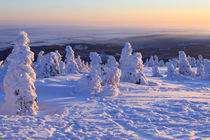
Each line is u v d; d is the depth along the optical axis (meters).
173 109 11.99
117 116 10.73
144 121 9.74
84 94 16.95
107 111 11.82
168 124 9.08
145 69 56.62
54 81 21.75
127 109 12.20
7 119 9.71
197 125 8.74
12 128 8.41
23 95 11.54
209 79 33.81
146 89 21.09
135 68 26.64
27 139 7.28
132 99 15.34
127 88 21.09
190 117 10.17
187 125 8.81
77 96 16.44
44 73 27.62
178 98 15.73
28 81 11.79
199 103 13.54
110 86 17.97
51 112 11.97
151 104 13.47
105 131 8.28
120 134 7.88
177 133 7.76
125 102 14.26
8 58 11.84
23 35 12.10
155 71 38.62
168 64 36.56
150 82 26.45
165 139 7.14
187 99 15.31
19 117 10.27
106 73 21.30
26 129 8.35
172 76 35.62
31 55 12.30
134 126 8.91
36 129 8.41
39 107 13.10
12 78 11.66
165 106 12.77
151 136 7.54
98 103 14.00
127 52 29.28
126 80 26.52
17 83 11.59
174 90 21.52
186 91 21.23
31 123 9.24
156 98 15.76
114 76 21.23
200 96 17.05
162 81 30.91
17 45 12.01
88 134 7.91
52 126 8.91
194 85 27.91
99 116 10.72
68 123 9.42
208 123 8.98
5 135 7.59
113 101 14.65
